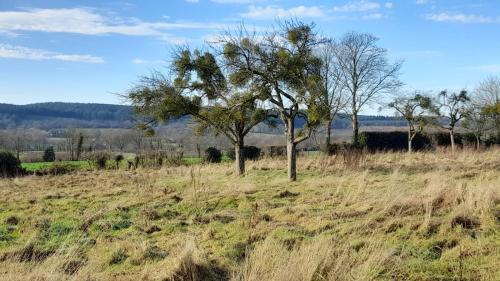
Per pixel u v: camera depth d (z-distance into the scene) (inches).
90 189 744.3
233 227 385.1
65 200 615.8
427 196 442.9
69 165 1306.6
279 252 278.7
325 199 511.8
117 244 337.1
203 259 275.7
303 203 493.4
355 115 1673.2
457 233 327.0
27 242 336.2
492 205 385.1
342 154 1005.8
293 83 754.8
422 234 330.3
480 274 247.3
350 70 1669.5
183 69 852.0
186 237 343.6
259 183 733.3
